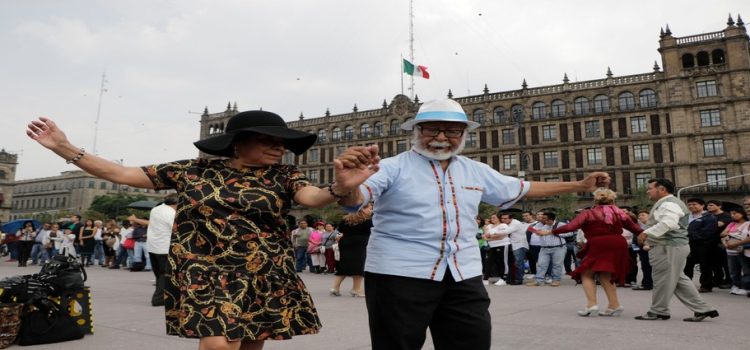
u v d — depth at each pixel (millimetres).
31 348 4344
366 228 8469
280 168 2443
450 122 2580
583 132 51875
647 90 50062
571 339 4691
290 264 2324
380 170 2484
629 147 49844
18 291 4488
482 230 13727
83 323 4820
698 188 46469
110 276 12742
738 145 45312
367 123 64000
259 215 2242
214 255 2154
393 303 2430
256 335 2057
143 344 4520
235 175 2328
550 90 54094
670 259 5789
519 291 9641
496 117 56719
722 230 9859
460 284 2498
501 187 2838
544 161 53312
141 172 2328
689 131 47531
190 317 1978
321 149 66938
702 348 4316
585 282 6227
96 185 107000
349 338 4773
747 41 47281
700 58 49000
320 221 16766
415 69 45625
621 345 4430
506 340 4645
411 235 2490
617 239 6156
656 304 5891
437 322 2582
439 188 2557
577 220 6344
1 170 92750
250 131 2270
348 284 11352
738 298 8289
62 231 16953
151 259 7215
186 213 2229
